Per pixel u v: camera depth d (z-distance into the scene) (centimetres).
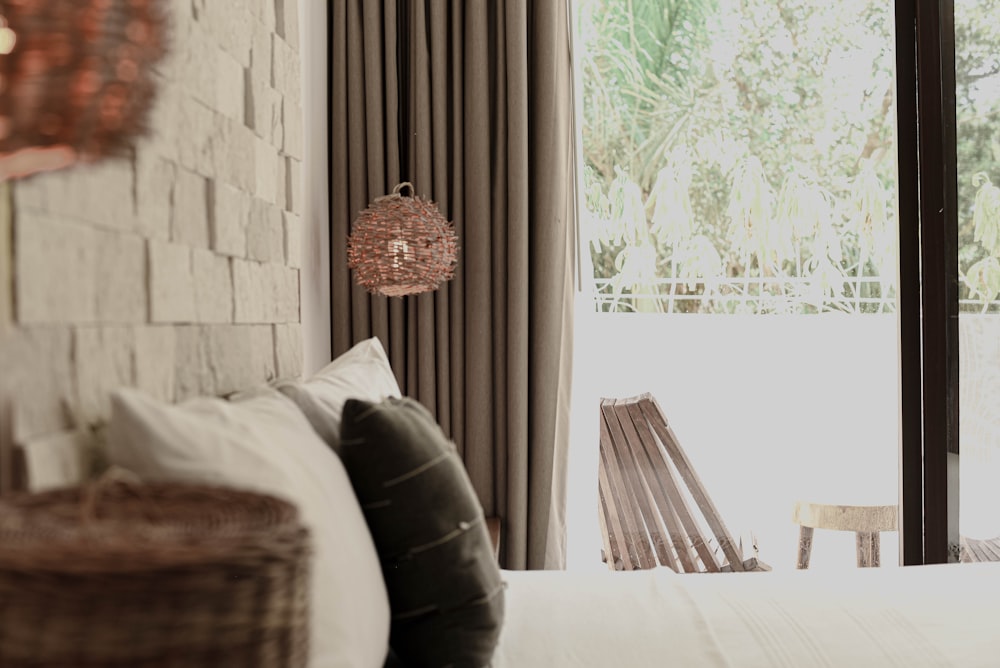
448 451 131
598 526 311
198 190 137
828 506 317
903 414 308
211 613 62
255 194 167
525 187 279
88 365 99
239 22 158
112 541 68
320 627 92
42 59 57
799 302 323
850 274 323
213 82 143
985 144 287
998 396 282
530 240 288
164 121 121
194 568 62
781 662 131
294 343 196
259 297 169
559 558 290
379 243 246
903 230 308
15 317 84
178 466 89
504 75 283
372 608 104
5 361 83
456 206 283
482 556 127
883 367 323
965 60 293
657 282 324
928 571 182
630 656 133
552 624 148
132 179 112
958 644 137
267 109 176
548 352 283
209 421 98
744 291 324
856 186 323
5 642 60
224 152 148
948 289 299
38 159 61
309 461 108
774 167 323
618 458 312
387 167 284
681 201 323
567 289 296
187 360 131
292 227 196
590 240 325
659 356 324
